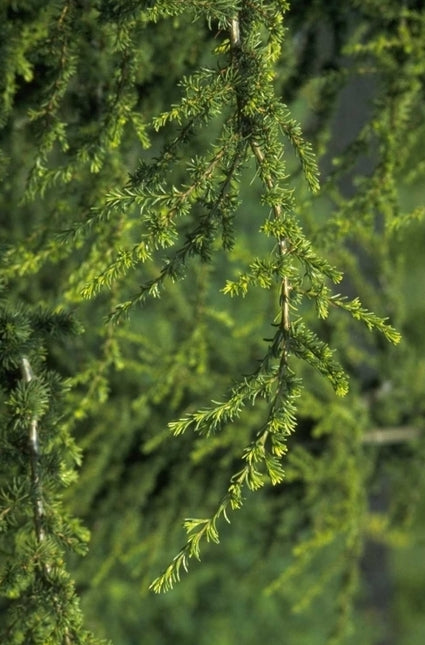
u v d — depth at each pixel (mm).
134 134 4184
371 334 6555
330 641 6219
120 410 5781
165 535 6031
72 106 4172
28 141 4289
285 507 6430
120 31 3518
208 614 11438
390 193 4324
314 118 4770
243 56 2975
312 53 4605
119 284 4406
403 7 4453
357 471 6094
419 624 13648
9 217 5094
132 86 3738
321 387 6078
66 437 3461
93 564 5918
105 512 5930
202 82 3025
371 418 6617
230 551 9484
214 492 6156
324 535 5895
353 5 4508
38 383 3215
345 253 6375
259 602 11688
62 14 3668
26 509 3168
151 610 10945
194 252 2893
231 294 2736
